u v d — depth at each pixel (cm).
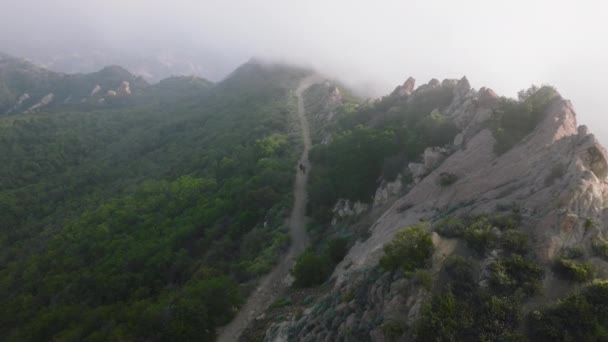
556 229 2205
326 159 6519
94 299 4894
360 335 2106
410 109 6588
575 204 2302
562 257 2075
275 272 4194
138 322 3431
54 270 6106
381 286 2239
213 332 3284
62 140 13475
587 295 1866
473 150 3822
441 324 1823
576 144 2856
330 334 2330
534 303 1912
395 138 5422
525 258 2117
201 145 10931
